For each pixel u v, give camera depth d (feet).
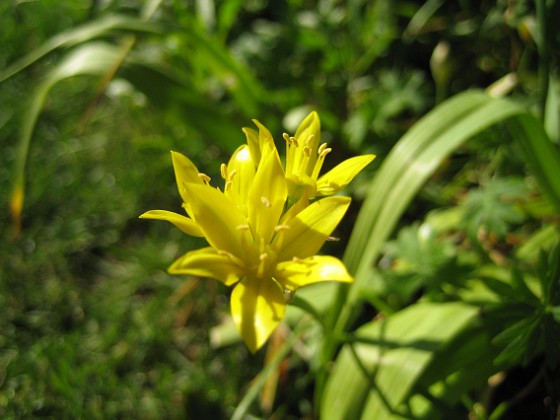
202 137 0.43
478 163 0.38
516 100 0.38
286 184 0.21
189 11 0.44
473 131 0.27
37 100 0.36
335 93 0.43
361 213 0.29
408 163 0.28
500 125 0.35
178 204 0.43
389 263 0.35
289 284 0.20
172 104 0.38
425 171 0.27
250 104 0.39
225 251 0.20
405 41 0.43
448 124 0.28
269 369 0.28
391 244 0.30
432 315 0.28
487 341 0.27
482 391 0.30
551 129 0.33
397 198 0.28
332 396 0.28
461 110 0.29
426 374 0.27
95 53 0.38
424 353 0.27
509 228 0.34
